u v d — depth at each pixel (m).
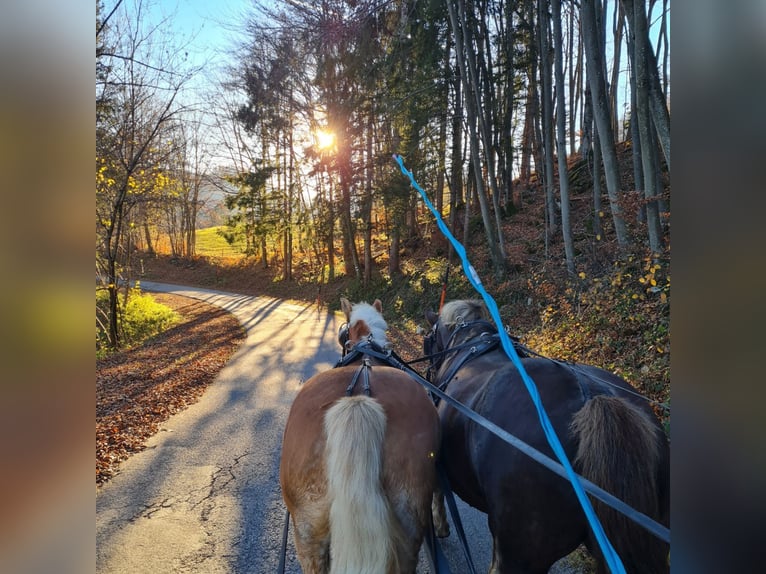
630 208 9.12
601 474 2.12
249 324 21.62
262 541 4.38
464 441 2.96
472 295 15.95
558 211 17.86
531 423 2.52
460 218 25.08
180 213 49.06
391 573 2.28
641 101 9.05
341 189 26.38
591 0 10.26
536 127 24.22
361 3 16.19
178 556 4.17
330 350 14.52
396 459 2.57
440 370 4.14
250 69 27.27
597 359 7.50
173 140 19.64
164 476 5.79
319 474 2.55
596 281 9.27
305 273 36.25
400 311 19.59
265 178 27.89
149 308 24.67
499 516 2.52
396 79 19.06
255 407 8.71
